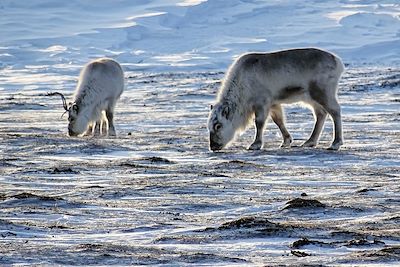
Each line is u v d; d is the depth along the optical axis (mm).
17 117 101438
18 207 33906
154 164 51250
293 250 24328
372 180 44500
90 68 71500
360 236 26703
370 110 109812
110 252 23203
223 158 54688
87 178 44906
